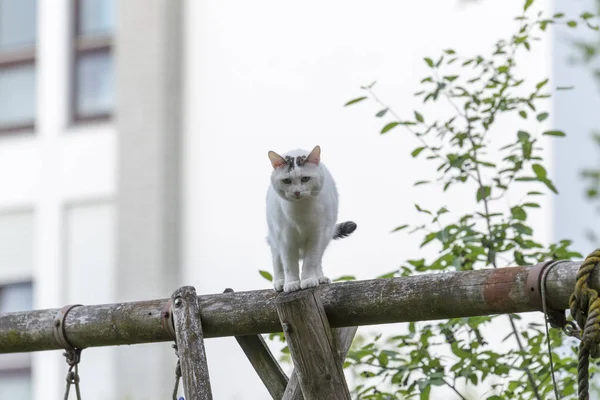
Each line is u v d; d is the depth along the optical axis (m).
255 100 13.67
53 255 14.94
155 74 14.27
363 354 6.53
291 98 13.39
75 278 14.81
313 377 5.44
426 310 5.22
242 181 13.60
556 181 12.30
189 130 14.05
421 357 6.50
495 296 5.04
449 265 6.59
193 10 14.26
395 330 10.29
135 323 6.01
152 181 14.10
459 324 6.53
